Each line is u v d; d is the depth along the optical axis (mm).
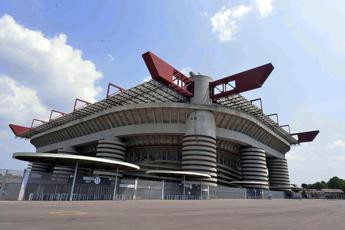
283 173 82312
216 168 57281
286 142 85250
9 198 26344
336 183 158375
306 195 98938
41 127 89750
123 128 59656
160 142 59250
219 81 59531
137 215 14617
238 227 11047
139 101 62656
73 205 20922
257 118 67000
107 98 59875
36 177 28016
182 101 60688
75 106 72375
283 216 16828
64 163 34812
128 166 36438
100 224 10594
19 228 9047
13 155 30469
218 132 58469
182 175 45750
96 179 32969
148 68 50000
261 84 52688
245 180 63875
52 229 9094
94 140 65188
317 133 86875
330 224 13188
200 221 12711
